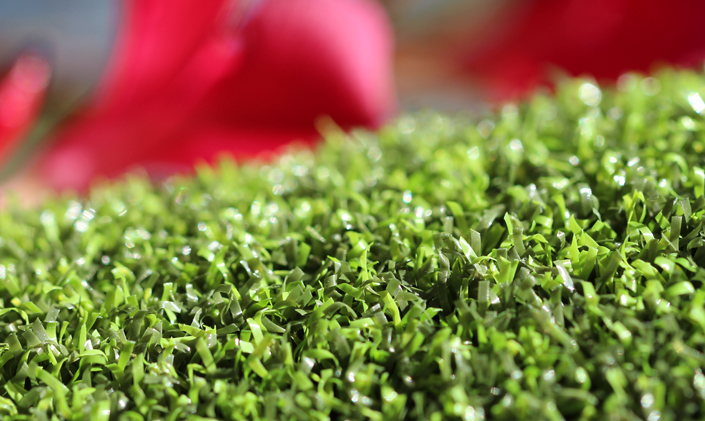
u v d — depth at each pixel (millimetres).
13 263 169
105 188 226
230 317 138
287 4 284
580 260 135
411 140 219
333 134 253
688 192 150
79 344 134
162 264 156
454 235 149
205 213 179
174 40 281
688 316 121
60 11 625
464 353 121
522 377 117
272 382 124
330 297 136
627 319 122
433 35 667
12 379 130
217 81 287
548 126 193
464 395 115
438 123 239
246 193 194
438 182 175
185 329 134
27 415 125
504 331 124
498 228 145
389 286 134
